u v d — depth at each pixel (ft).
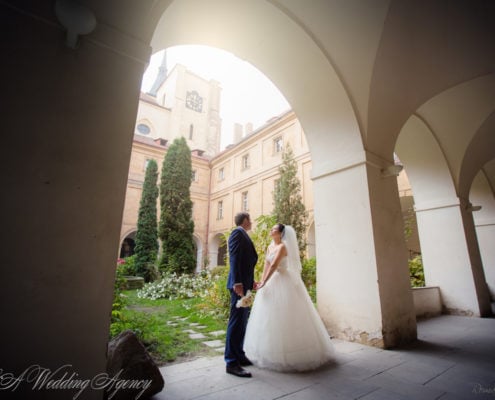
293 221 32.96
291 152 36.58
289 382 7.82
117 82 6.25
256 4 10.98
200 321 16.44
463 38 13.09
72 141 5.52
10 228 4.69
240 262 9.09
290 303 9.43
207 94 111.24
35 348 4.61
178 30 11.21
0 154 4.79
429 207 22.88
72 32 5.71
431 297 20.71
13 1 5.37
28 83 5.25
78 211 5.35
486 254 28.27
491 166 27.27
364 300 12.17
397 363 9.57
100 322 5.23
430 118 20.45
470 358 10.18
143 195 52.47
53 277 4.93
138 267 44.32
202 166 77.82
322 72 13.57
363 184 13.20
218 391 7.16
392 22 12.20
